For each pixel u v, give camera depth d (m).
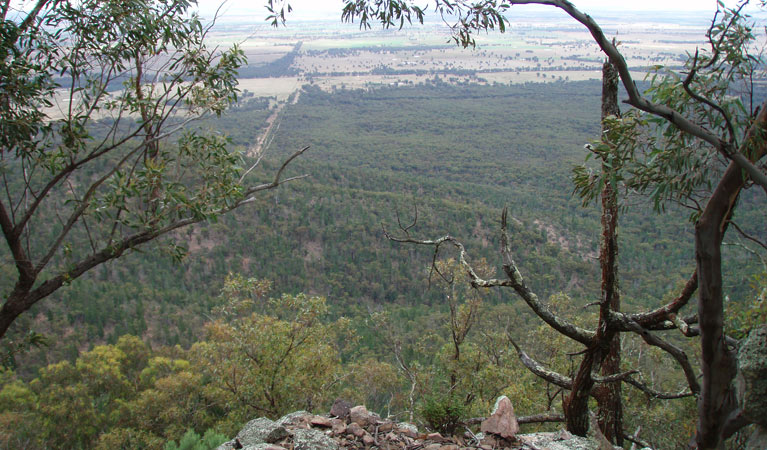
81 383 20.39
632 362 10.87
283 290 47.91
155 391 17.47
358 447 4.12
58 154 5.20
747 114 3.31
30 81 5.21
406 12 4.72
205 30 5.79
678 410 9.09
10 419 16.75
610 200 4.62
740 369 2.78
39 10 5.07
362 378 12.07
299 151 5.47
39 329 33.69
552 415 6.35
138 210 5.29
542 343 11.66
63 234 5.07
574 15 2.55
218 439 5.82
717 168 3.74
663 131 3.85
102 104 5.56
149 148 5.57
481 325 15.12
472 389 10.28
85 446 18.66
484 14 4.43
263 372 10.35
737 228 3.25
